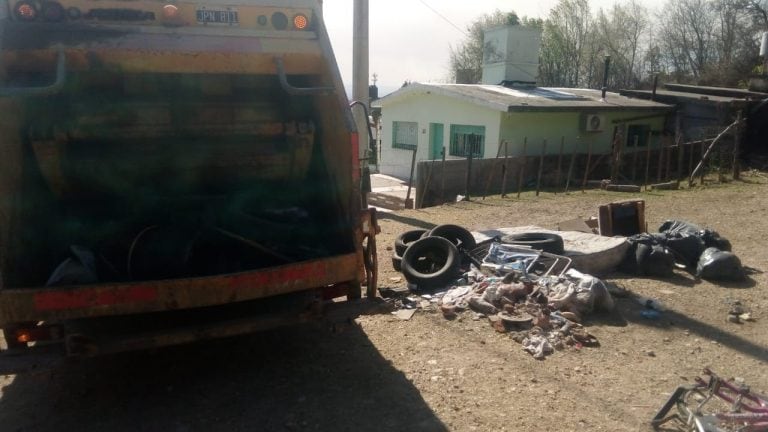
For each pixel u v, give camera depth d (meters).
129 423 3.96
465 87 21.52
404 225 10.46
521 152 19.17
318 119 5.04
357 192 4.43
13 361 3.64
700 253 7.01
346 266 4.36
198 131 4.91
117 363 4.83
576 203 12.68
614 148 16.20
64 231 4.67
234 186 5.27
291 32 4.72
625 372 4.56
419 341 5.13
